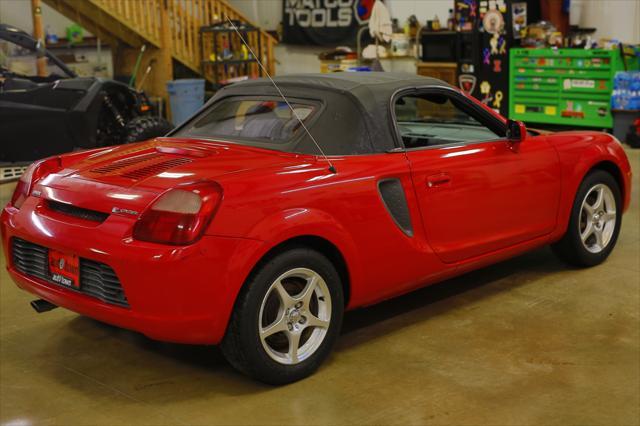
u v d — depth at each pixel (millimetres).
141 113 7422
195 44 11867
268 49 11789
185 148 3180
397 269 3156
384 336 3334
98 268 2691
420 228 3234
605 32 9633
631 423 2566
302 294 2826
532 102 9391
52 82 6828
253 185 2682
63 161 3221
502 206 3600
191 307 2553
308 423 2576
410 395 2770
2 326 3531
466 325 3453
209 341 2635
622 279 4059
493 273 4199
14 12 13688
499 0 9453
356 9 12094
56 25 14266
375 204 3016
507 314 3582
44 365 3102
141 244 2561
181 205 2549
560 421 2578
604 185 4211
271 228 2654
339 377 2926
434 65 10289
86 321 3586
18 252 3053
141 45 11422
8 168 6406
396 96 3295
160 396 2803
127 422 2613
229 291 2586
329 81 3328
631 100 8367
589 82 8797
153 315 2562
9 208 3121
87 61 13352
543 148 3822
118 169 2965
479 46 9734
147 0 10961
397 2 11516
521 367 3004
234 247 2580
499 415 2617
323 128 3107
